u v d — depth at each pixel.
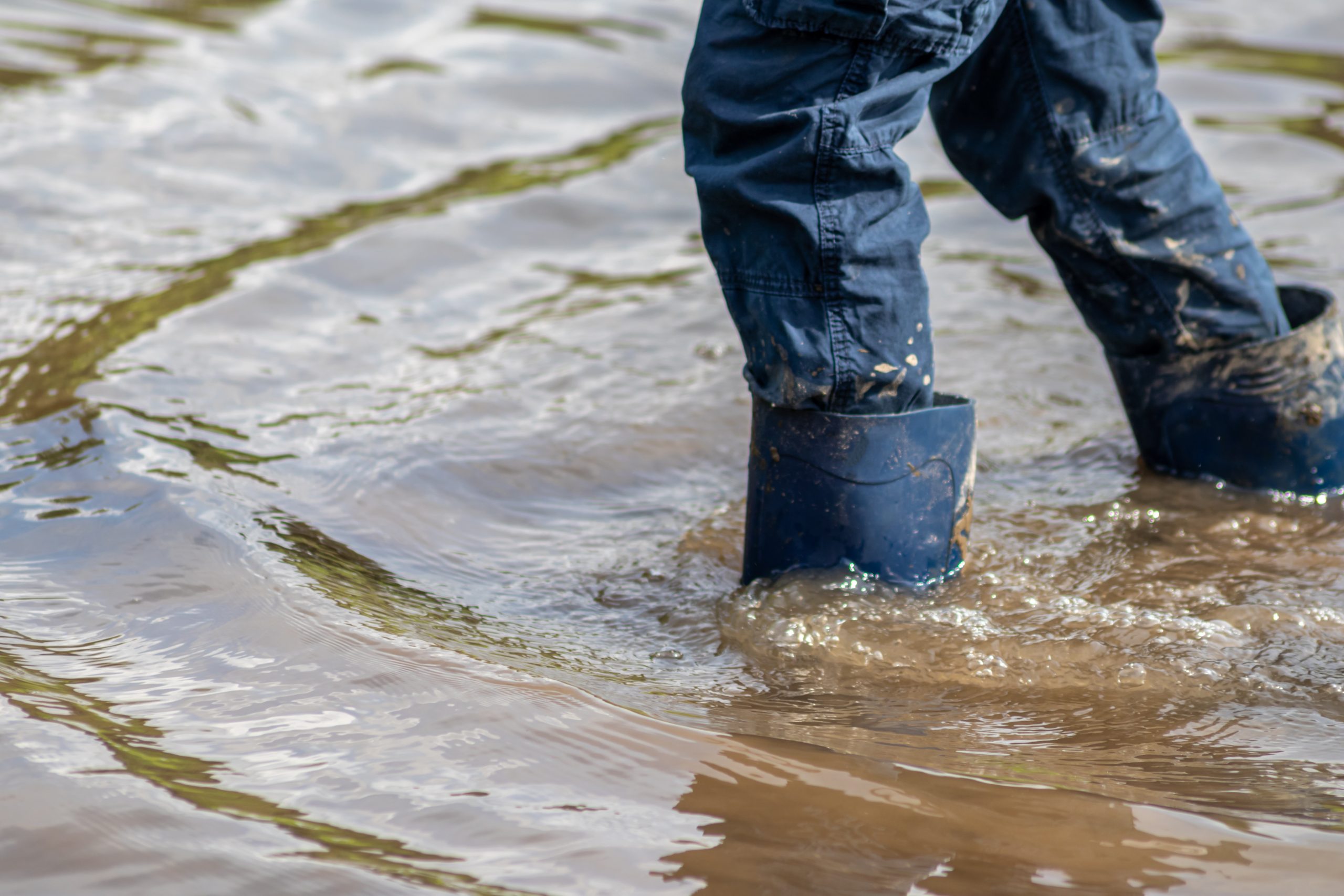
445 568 3.84
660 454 4.83
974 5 3.32
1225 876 2.25
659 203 8.11
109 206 7.11
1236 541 4.15
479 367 5.52
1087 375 5.75
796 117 3.18
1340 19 12.72
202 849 2.21
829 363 3.36
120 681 2.81
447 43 11.23
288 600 3.24
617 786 2.49
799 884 2.20
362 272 6.58
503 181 8.28
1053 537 4.17
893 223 3.32
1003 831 2.38
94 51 10.09
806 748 2.70
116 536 3.56
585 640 3.42
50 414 4.47
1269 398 4.43
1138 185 4.17
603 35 11.75
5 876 2.11
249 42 10.81
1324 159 8.88
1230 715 3.04
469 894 2.13
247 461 4.27
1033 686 3.19
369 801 2.39
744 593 3.63
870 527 3.60
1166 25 12.63
